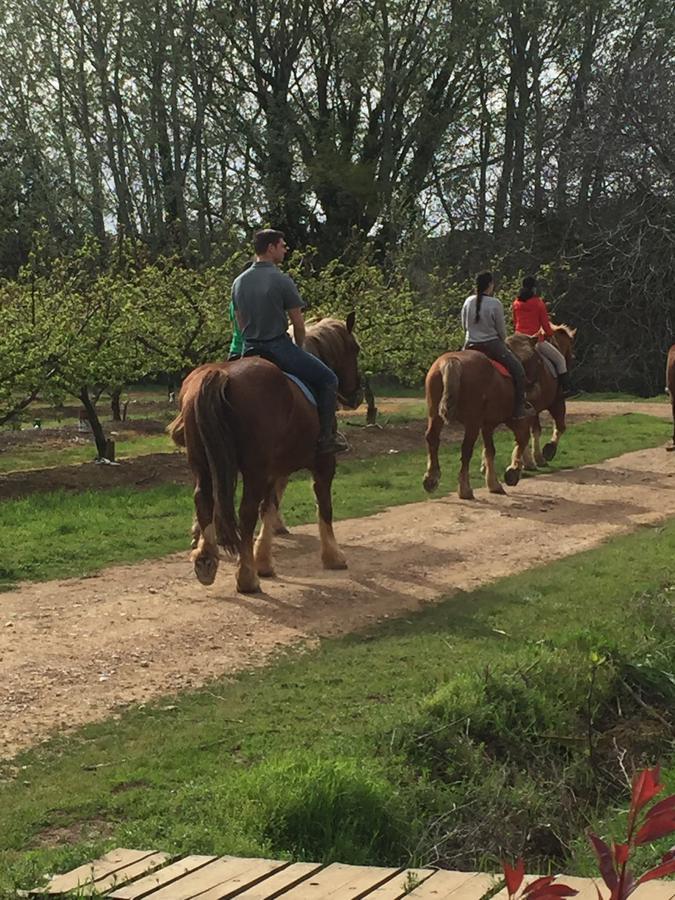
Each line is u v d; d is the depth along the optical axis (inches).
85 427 937.5
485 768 234.1
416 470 671.8
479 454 742.5
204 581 336.8
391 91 1525.6
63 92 1600.6
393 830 199.6
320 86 1590.8
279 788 193.5
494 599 361.4
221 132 1563.7
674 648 306.8
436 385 551.8
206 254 1534.2
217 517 319.6
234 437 333.7
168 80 1581.0
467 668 277.1
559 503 564.7
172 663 294.4
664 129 1300.4
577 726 264.5
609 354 1380.4
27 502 523.2
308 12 1531.7
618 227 1286.9
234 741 232.2
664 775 234.4
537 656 284.8
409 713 242.7
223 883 157.8
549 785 236.2
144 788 206.5
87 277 706.2
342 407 443.2
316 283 865.5
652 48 1400.1
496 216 1505.9
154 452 753.0
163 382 1611.7
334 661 294.0
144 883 157.6
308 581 392.8
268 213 1535.4
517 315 668.1
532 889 83.8
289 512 528.7
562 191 1396.4
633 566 403.2
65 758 224.8
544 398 669.3
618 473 667.4
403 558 432.5
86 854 172.2
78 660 295.3
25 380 585.0
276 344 362.6
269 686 272.5
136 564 417.7
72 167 1624.0
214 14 1445.6
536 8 1451.8
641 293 1320.1
